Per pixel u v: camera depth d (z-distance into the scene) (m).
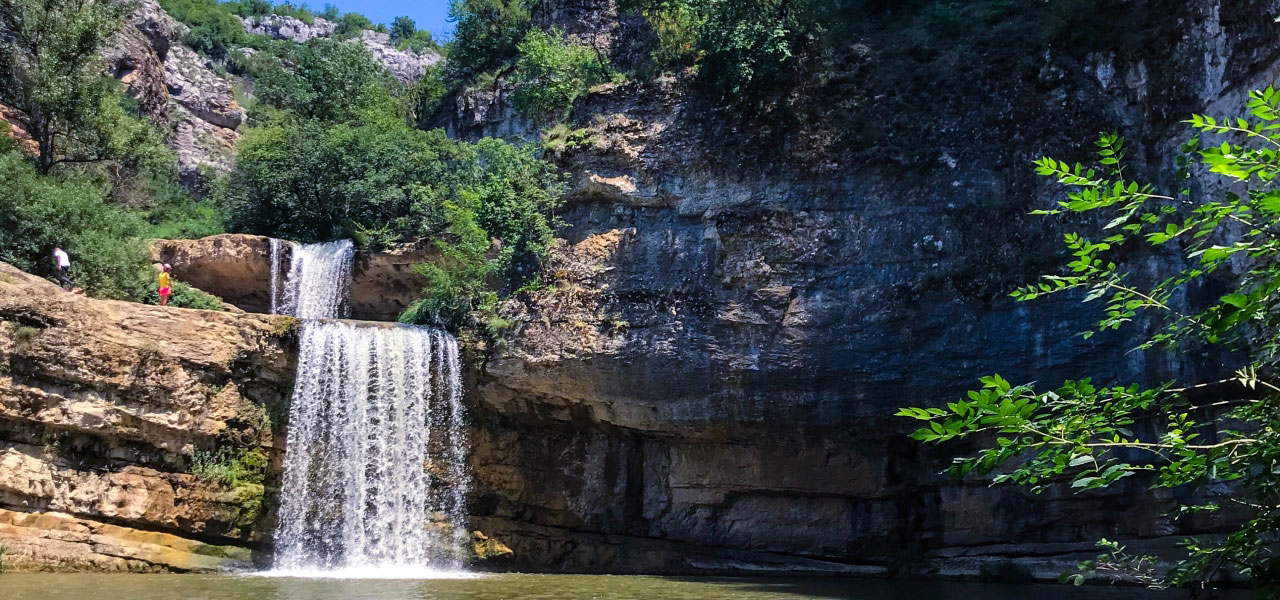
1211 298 21.50
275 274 27.34
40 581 16.91
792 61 26.55
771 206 25.78
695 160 26.50
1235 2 22.25
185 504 20.72
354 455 22.98
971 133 25.17
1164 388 6.68
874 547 24.33
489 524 23.80
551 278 25.92
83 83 30.67
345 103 37.16
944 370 23.41
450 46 39.56
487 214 26.83
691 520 24.89
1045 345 22.95
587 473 25.02
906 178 25.14
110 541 19.56
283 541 21.91
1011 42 25.84
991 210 24.33
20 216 24.12
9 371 19.20
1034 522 23.25
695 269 25.16
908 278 24.09
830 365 23.69
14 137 30.94
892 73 26.31
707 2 27.94
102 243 24.59
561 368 24.39
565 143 27.97
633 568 24.02
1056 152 24.53
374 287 28.38
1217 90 22.59
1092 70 25.12
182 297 25.72
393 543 22.98
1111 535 22.38
